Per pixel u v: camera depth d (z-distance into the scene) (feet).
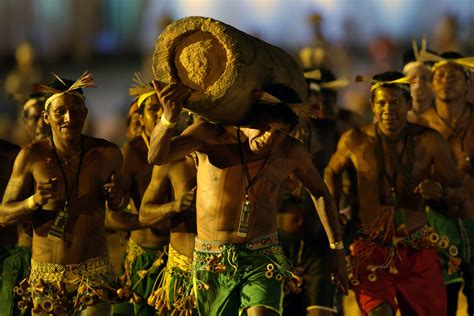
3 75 139.74
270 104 38.24
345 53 119.03
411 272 47.11
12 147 49.11
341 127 60.59
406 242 47.09
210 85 37.58
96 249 43.19
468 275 52.80
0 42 146.51
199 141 39.86
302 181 41.88
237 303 40.19
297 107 38.55
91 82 42.73
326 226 42.47
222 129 40.27
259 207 40.19
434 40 122.93
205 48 37.50
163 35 37.73
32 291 42.83
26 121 55.98
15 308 48.62
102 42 150.71
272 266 39.70
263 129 38.58
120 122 104.37
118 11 149.59
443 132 54.54
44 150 43.24
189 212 45.14
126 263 49.83
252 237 40.09
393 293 47.03
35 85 42.52
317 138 52.37
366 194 47.70
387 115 46.91
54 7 148.87
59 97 42.65
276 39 138.10
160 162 38.09
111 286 43.09
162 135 37.52
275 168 40.45
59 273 42.60
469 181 53.83
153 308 49.32
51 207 42.70
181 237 45.27
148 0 146.92
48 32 148.97
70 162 43.11
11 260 48.60
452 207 51.75
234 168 40.06
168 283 45.16
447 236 52.49
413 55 58.95
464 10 129.59
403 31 133.59
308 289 51.11
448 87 53.93
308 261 51.26
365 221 47.65
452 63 53.98
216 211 40.09
